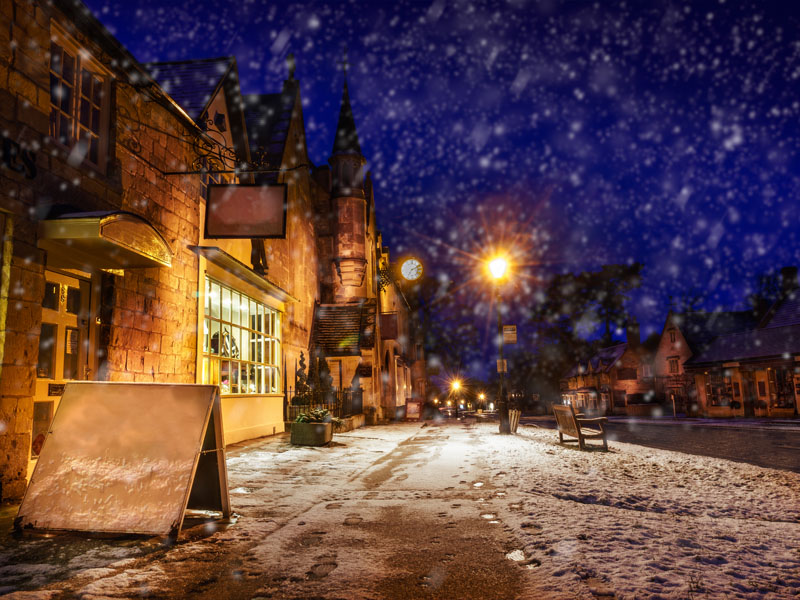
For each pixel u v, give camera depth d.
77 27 7.57
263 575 3.64
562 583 3.36
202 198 11.70
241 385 13.81
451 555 4.04
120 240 7.05
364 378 22.59
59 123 7.43
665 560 3.79
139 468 4.61
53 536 4.47
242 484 7.13
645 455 10.48
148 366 9.32
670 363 43.47
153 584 3.48
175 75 12.82
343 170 23.98
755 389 32.75
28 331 6.35
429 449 11.74
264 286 14.74
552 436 15.50
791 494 6.56
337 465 9.09
